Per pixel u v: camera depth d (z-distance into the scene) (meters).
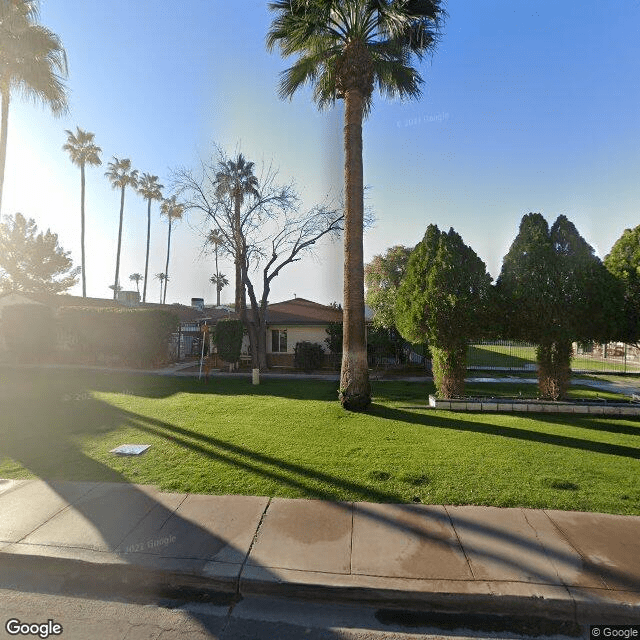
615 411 8.76
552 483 5.00
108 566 3.48
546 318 8.86
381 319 19.62
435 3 9.27
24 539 3.83
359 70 9.24
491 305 9.14
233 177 20.67
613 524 4.09
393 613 3.12
